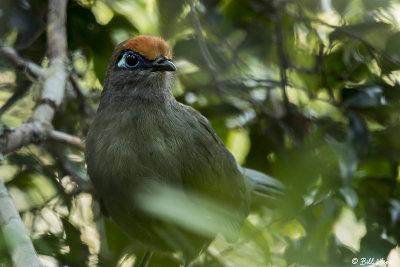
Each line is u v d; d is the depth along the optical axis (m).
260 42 12.49
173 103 9.12
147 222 8.66
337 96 11.70
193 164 8.90
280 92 13.02
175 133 8.80
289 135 11.39
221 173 9.36
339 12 11.05
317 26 12.18
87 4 11.45
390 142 10.82
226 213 8.23
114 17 11.47
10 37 11.69
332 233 10.21
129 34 11.63
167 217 4.13
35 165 10.35
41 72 10.55
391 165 10.97
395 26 11.00
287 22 12.25
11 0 10.54
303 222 9.67
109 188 8.67
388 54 10.59
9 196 6.67
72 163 11.01
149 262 10.03
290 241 9.78
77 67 12.12
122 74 8.98
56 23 10.61
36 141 9.78
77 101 11.94
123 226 9.14
